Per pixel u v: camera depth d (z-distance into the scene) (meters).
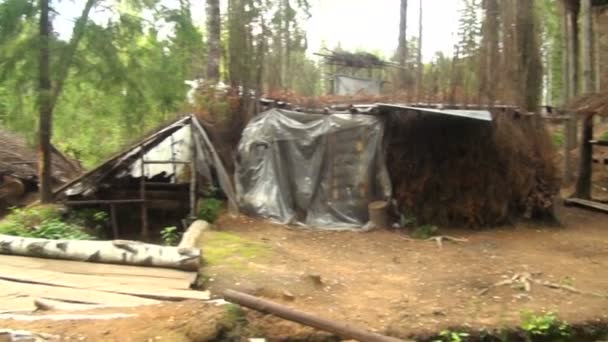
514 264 10.37
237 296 6.69
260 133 13.89
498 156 13.81
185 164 13.60
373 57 25.72
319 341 6.76
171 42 14.20
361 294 8.33
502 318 7.52
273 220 13.40
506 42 14.24
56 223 11.30
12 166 19.27
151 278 7.97
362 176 13.66
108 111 14.61
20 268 7.98
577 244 12.21
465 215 13.65
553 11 28.97
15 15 12.62
